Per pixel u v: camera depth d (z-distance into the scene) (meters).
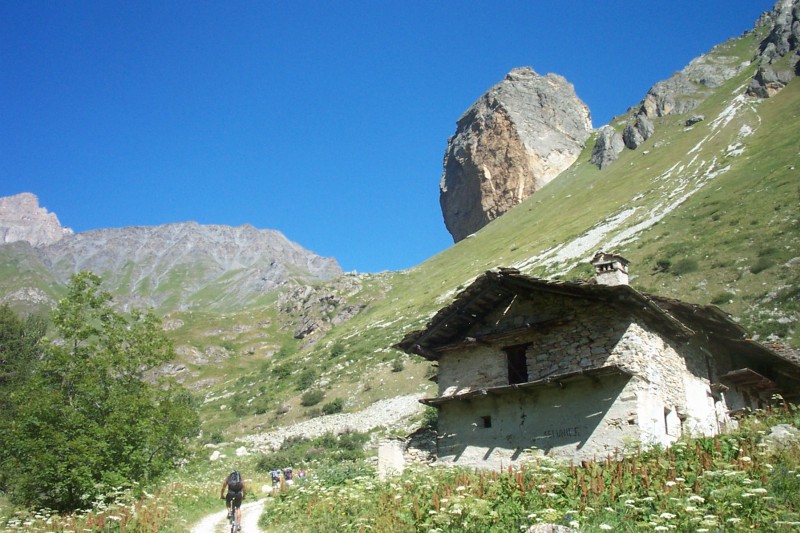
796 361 26.33
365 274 166.88
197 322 157.38
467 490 14.80
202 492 25.78
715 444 14.67
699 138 128.50
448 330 23.88
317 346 111.56
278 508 19.70
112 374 27.12
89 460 23.31
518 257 108.94
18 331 46.16
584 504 12.52
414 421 49.88
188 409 28.91
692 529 10.54
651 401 19.11
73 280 27.45
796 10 146.88
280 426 66.94
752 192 77.56
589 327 20.56
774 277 52.38
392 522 14.45
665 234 77.06
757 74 137.62
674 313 22.92
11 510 23.66
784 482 11.88
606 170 155.88
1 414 35.50
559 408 20.09
